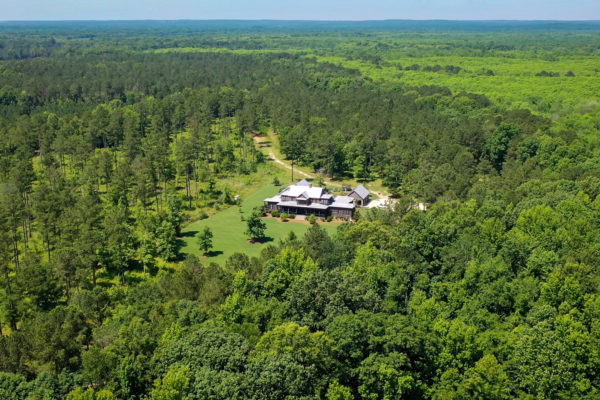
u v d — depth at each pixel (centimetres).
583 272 8488
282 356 6366
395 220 13012
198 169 19338
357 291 8188
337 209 16162
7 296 9656
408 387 6444
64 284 10562
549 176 15462
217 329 7062
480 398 6425
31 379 6981
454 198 15250
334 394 6234
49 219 12469
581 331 6912
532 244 10000
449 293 8875
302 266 9606
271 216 16412
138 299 9194
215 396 5881
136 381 6619
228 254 13212
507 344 7062
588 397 6375
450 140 19975
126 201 15700
